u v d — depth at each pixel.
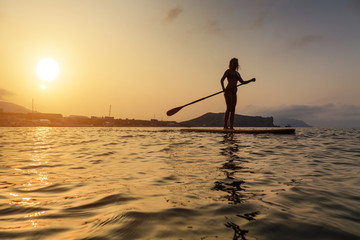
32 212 1.70
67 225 1.45
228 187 2.36
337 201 1.91
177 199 1.97
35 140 9.72
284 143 7.24
